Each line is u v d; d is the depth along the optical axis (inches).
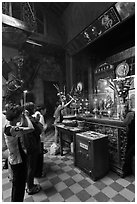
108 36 172.1
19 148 65.5
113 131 106.7
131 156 101.1
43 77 257.9
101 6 137.8
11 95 179.3
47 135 227.3
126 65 157.4
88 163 98.3
